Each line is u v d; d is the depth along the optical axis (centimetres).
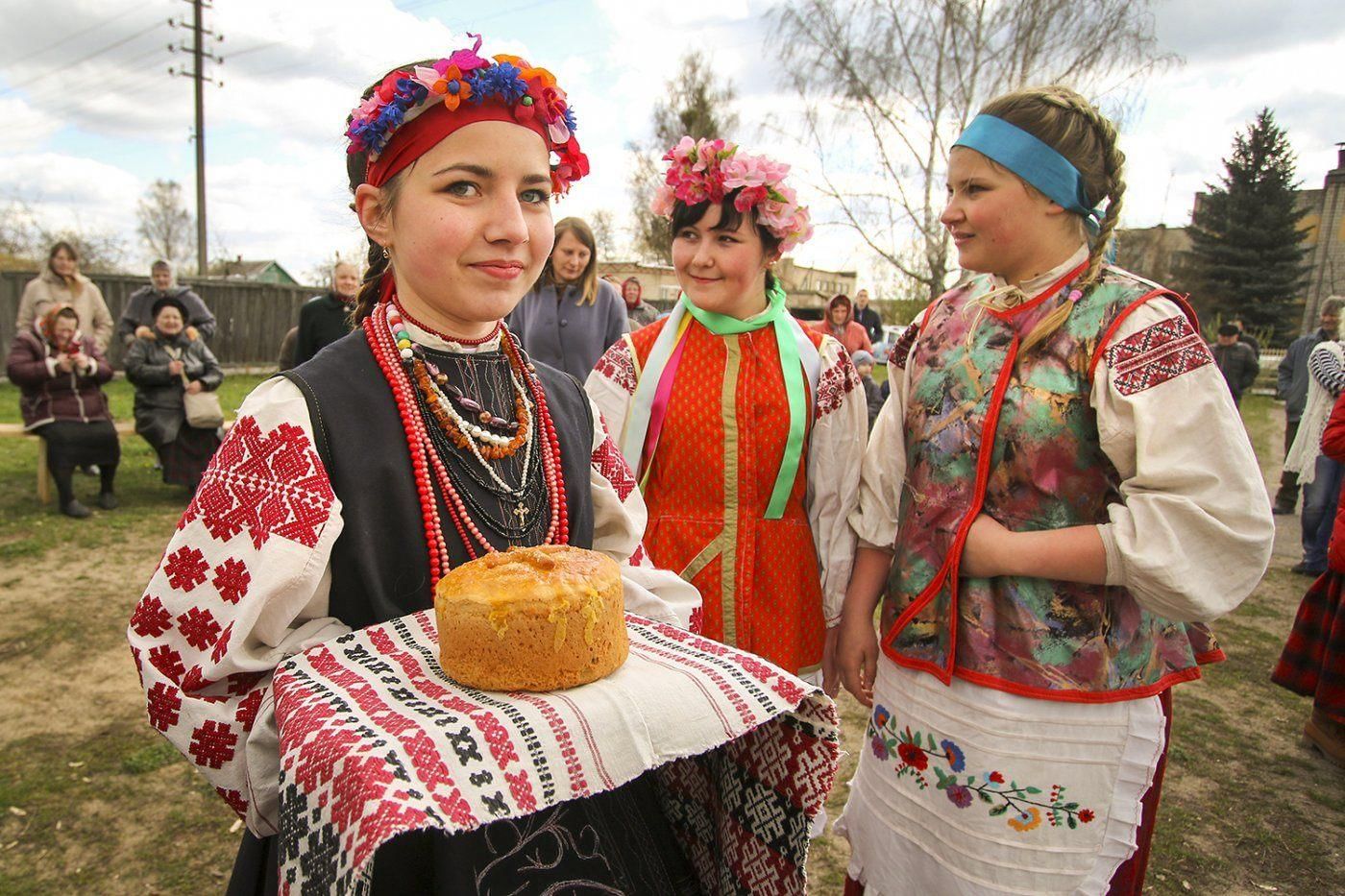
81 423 596
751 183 198
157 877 241
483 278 110
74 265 761
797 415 205
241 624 95
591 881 100
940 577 156
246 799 100
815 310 1418
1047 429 146
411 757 76
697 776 119
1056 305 149
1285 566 597
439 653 95
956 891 151
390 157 109
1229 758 328
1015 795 146
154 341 626
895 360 183
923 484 161
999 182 146
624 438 212
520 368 129
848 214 1360
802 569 209
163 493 680
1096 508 148
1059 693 144
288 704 88
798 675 209
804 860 104
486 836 93
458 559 112
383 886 91
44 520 581
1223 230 3133
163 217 3488
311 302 562
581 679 90
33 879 238
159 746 306
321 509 101
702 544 205
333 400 108
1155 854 268
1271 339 3070
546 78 110
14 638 391
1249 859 267
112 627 407
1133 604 148
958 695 152
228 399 1109
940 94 1307
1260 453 1134
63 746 305
